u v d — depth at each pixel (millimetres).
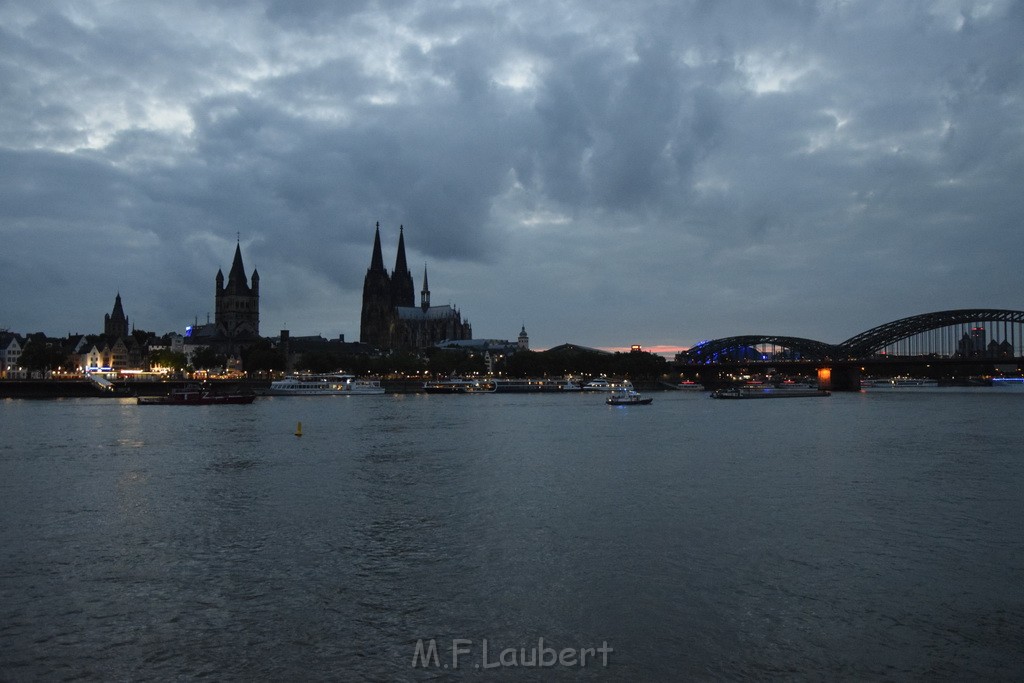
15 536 43094
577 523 46062
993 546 41094
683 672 26891
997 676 26516
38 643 28969
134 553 39781
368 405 179125
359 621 31047
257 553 39781
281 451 79812
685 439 94000
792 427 112562
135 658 27844
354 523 46062
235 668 27188
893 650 28391
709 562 38156
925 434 100812
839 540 42156
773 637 29484
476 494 55062
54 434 98188
